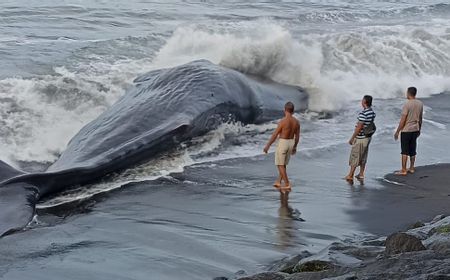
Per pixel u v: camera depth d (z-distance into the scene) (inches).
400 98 864.9
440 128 729.6
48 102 675.4
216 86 627.8
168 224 447.8
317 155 626.2
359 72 909.8
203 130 605.9
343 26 1233.4
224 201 499.2
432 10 1502.2
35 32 1010.1
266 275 319.3
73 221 445.1
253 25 1161.4
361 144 555.8
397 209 495.8
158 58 841.5
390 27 1159.0
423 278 280.2
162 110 575.5
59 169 486.0
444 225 372.5
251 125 677.3
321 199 512.7
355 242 404.5
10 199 443.5
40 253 389.1
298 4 1536.7
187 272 370.9
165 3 1407.5
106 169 509.0
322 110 762.8
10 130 624.4
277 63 787.4
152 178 533.0
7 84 678.5
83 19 1149.7
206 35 871.1
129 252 397.1
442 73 970.7
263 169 579.5
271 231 442.0
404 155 581.0
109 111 575.2
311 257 347.6
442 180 566.3
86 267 373.1
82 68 781.9
